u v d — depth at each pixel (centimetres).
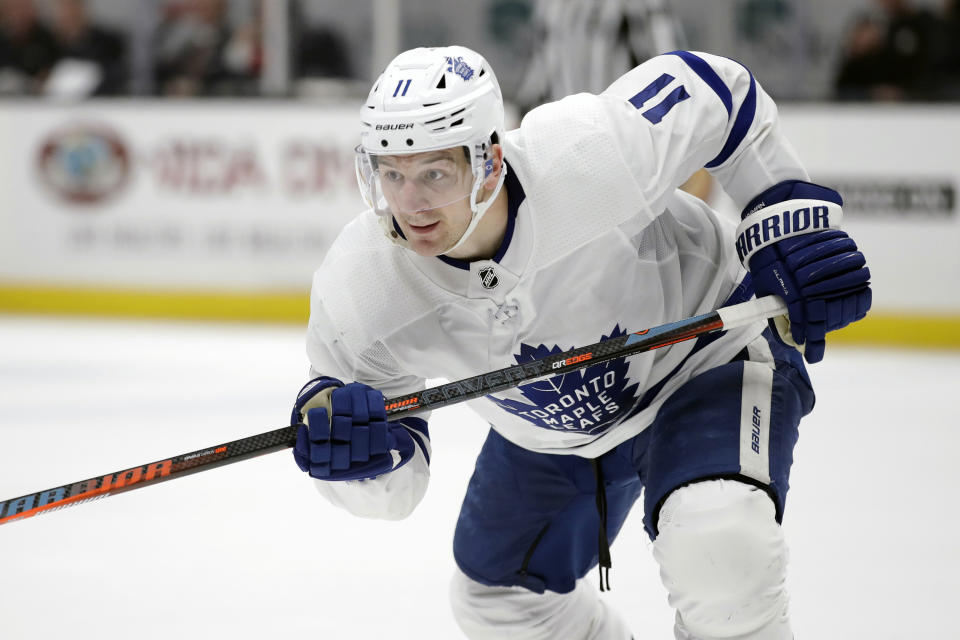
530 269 762
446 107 699
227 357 2727
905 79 3091
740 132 823
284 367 2592
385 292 784
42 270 3431
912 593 1150
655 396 850
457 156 713
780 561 732
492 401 852
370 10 3353
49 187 3403
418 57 726
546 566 917
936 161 2898
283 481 1664
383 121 702
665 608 1124
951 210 2897
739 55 3131
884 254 2931
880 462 1738
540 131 766
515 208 752
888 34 3086
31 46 3466
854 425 2006
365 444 727
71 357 2714
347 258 794
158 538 1377
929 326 2906
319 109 3231
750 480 742
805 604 1120
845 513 1458
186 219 3322
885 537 1351
